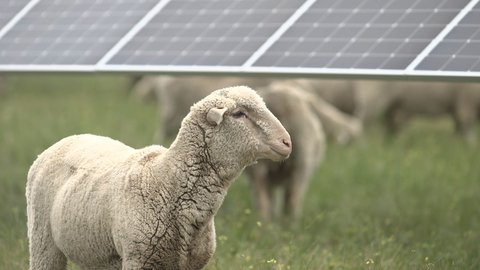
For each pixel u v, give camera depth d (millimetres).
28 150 18844
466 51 9438
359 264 10094
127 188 7004
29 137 20500
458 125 25328
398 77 9438
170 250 7043
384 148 22375
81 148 7730
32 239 7875
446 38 9797
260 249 11305
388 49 9969
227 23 11547
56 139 20328
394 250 10742
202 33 11492
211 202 7098
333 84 26578
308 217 13914
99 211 7113
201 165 7066
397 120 26234
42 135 20875
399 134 26203
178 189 7047
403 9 10672
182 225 7035
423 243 11430
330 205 15547
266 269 9875
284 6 11539
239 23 11492
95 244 7246
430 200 15305
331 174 18438
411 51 9812
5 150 18625
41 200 7754
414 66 9477
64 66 11453
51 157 7824
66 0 13461
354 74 9617
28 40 12641
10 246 10367
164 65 10875
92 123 24078
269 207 14039
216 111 6820
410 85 25109
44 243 7773
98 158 7504
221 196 7148
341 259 10547
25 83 40344
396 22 10445
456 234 12148
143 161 7223
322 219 14039
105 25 12430
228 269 9852
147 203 6961
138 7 12680
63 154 7781
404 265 10000
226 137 7004
